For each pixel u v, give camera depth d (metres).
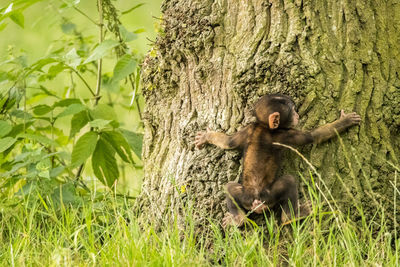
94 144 12.61
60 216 11.76
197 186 11.10
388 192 10.73
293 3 10.64
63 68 13.12
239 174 10.86
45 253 9.69
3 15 12.49
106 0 13.95
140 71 12.56
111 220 11.67
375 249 9.62
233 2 10.98
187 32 11.16
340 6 10.67
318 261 9.07
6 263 9.59
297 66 10.47
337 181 10.59
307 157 10.62
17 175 12.59
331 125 10.44
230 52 10.95
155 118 12.05
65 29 15.27
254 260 9.57
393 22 11.01
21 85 13.50
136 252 9.16
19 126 13.38
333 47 10.65
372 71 10.77
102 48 12.37
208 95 11.18
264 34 10.73
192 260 9.11
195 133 11.25
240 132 10.69
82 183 13.41
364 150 10.68
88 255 9.90
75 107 12.92
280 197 10.29
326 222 9.97
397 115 10.82
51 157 13.71
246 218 10.14
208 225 10.86
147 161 12.23
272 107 10.23
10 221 11.68
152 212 11.43
